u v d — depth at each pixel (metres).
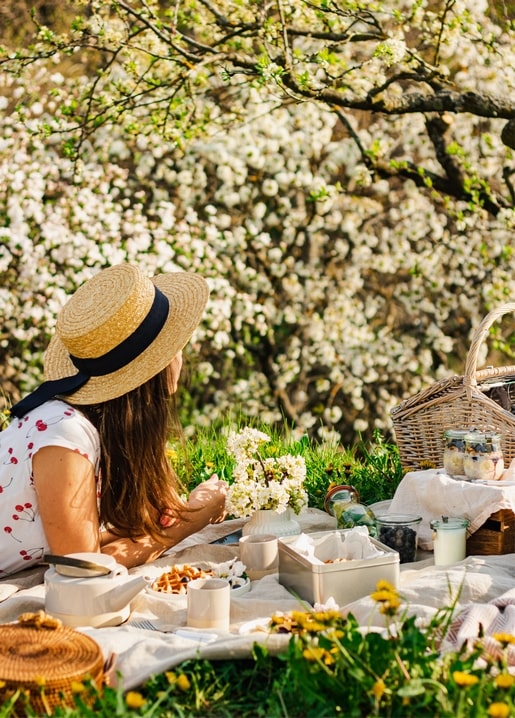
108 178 7.31
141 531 2.97
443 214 8.07
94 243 6.99
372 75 5.94
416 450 3.69
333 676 1.94
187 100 6.34
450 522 2.99
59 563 2.48
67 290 7.18
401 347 8.22
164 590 2.71
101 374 2.82
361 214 8.11
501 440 3.37
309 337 8.37
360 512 3.16
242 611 2.58
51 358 3.06
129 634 2.32
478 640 2.14
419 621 2.27
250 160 7.52
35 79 6.87
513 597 2.43
